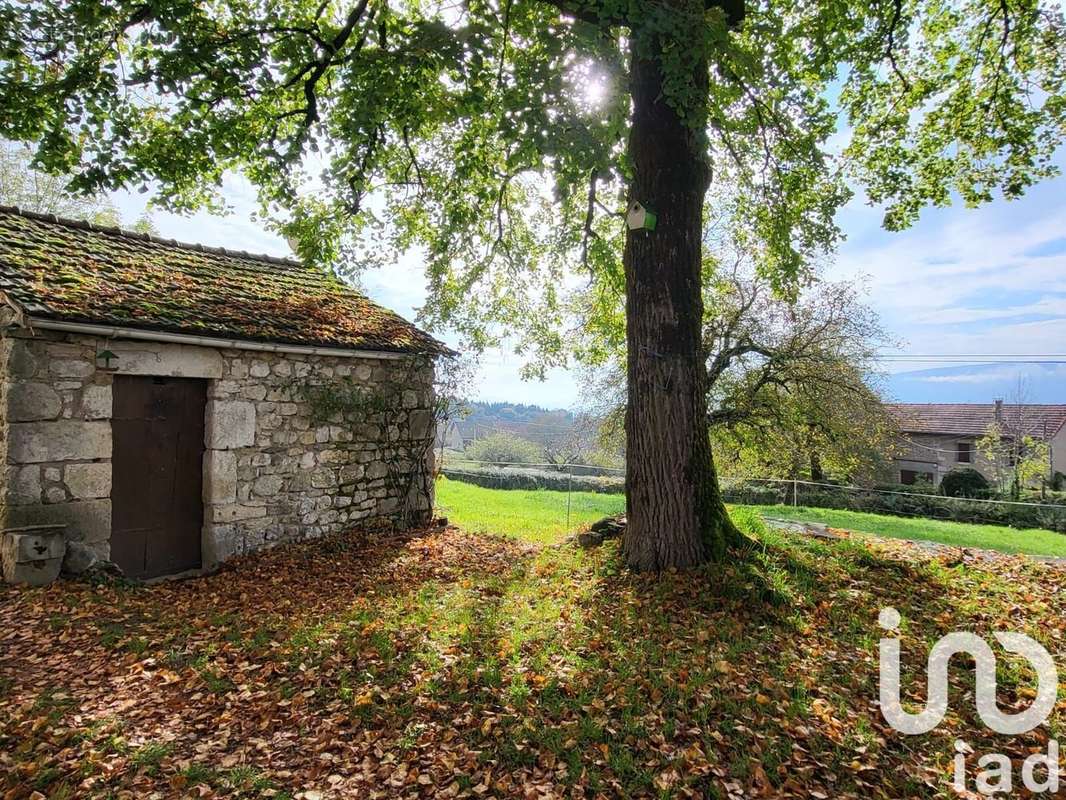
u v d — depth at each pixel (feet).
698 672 12.42
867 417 52.42
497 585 19.40
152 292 22.43
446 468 66.13
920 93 31.94
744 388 52.80
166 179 24.18
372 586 19.99
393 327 30.60
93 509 19.70
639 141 18.48
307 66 22.98
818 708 11.18
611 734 10.36
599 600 16.93
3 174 60.03
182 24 19.31
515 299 40.78
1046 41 27.53
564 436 71.10
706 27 14.48
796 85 24.58
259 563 22.85
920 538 34.71
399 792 9.05
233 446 23.41
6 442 18.07
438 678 12.32
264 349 23.53
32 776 9.20
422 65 18.10
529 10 20.53
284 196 23.62
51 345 18.83
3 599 16.22
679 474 18.16
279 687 12.19
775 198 27.99
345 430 27.45
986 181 32.63
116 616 16.08
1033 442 66.23
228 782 9.23
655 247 18.21
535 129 15.94
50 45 20.31
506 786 9.09
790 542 20.89
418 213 35.35
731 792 8.94
